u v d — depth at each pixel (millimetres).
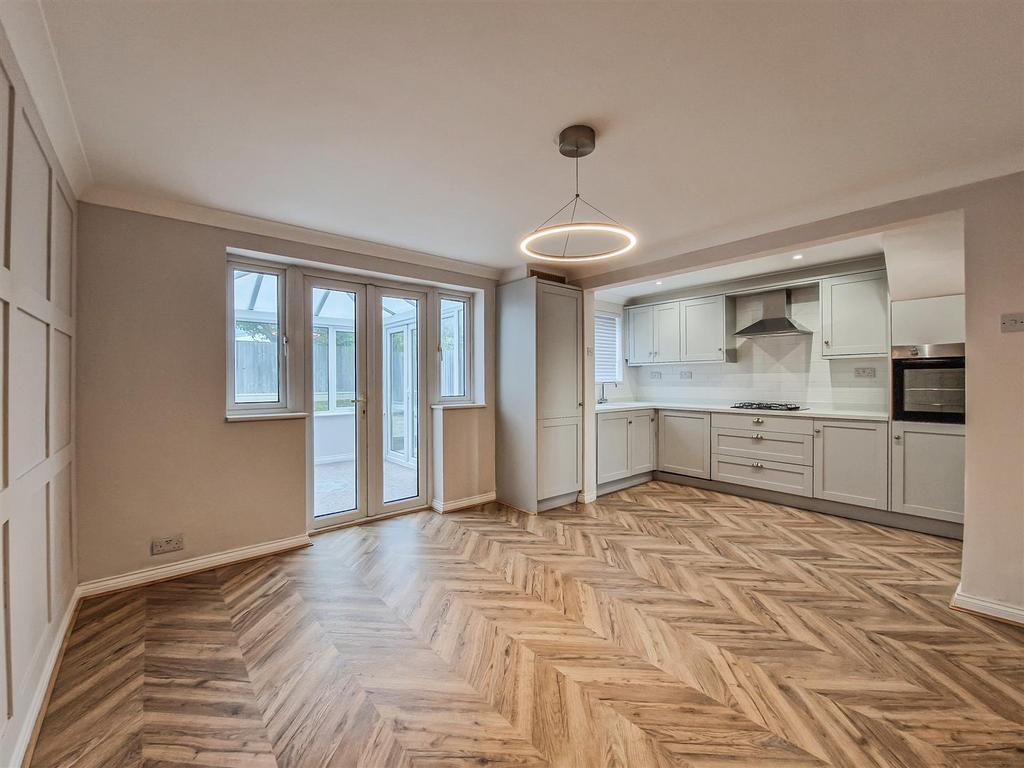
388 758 1466
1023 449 2215
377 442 3967
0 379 1360
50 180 1874
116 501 2580
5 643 1373
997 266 2256
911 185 2486
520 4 1312
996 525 2287
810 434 4125
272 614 2348
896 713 1648
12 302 1419
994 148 2158
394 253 3771
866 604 2445
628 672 1896
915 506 3561
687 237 3498
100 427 2525
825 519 3916
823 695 1746
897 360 3643
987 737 1535
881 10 1336
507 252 3895
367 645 2082
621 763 1442
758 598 2520
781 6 1322
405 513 4125
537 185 2557
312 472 3576
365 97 1759
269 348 3346
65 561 2201
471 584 2703
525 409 4207
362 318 3838
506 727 1599
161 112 1844
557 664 1948
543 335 4195
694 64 1577
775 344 4949
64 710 1661
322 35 1430
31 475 1664
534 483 4121
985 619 2277
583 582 2727
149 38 1433
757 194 2684
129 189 2559
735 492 4727
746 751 1486
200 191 2602
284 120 1910
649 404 5363
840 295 4184
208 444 2898
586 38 1448
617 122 1937
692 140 2078
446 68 1595
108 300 2551
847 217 2760
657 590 2621
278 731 1575
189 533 2826
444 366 4414
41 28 1372
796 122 1937
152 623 2248
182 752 1483
